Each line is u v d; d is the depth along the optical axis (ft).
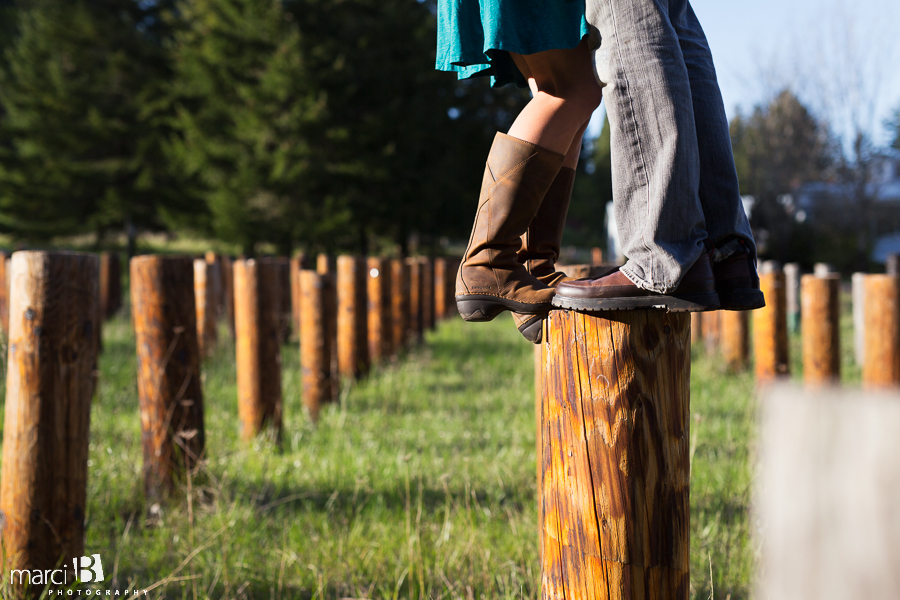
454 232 86.69
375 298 25.17
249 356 14.60
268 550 9.53
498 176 5.76
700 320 31.04
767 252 77.61
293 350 27.35
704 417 16.88
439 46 6.21
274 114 70.38
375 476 12.68
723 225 5.42
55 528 7.95
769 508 1.43
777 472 1.40
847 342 32.58
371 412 18.16
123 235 85.81
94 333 8.39
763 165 71.72
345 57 71.00
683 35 5.59
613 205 5.28
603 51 5.27
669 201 4.93
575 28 5.49
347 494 11.91
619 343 5.09
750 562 8.09
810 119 70.03
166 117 78.33
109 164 78.23
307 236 70.79
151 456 11.27
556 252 6.59
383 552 9.53
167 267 11.27
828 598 1.32
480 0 5.62
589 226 168.86
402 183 73.56
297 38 68.95
